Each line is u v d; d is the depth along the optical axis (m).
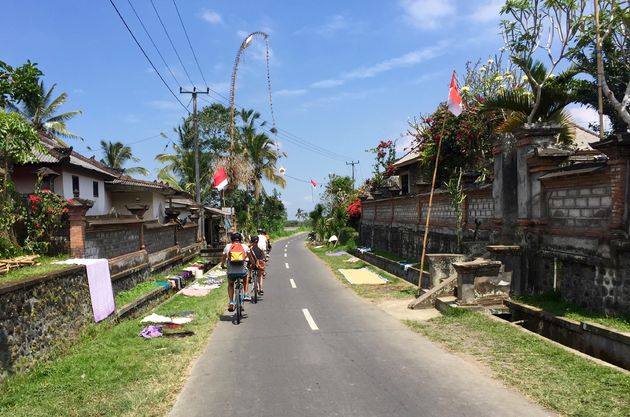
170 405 5.30
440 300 10.40
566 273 8.66
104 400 5.45
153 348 7.75
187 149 42.12
